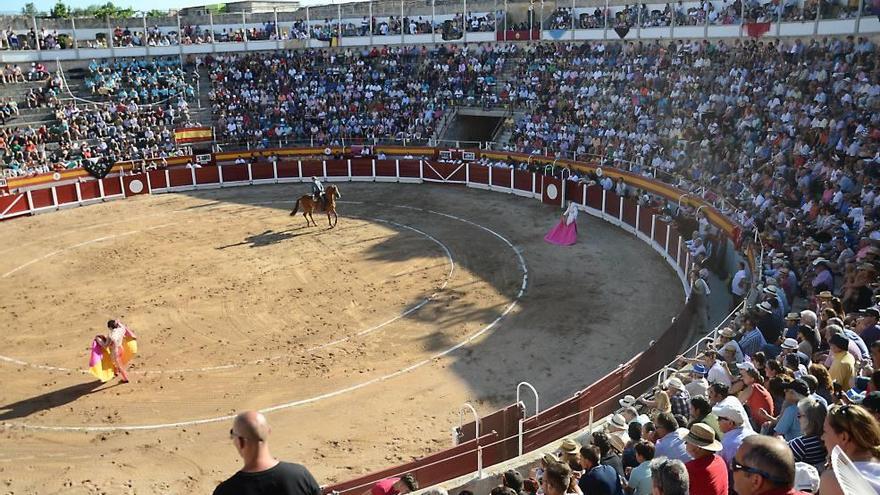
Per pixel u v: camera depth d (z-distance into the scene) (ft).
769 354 34.14
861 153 68.69
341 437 43.65
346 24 166.20
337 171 127.85
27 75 135.85
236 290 69.67
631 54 122.93
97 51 143.84
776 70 96.27
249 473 12.90
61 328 60.90
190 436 44.06
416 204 108.06
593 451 22.93
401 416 45.98
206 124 139.13
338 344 56.90
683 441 22.77
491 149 124.57
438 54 147.74
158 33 157.38
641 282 71.31
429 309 64.28
